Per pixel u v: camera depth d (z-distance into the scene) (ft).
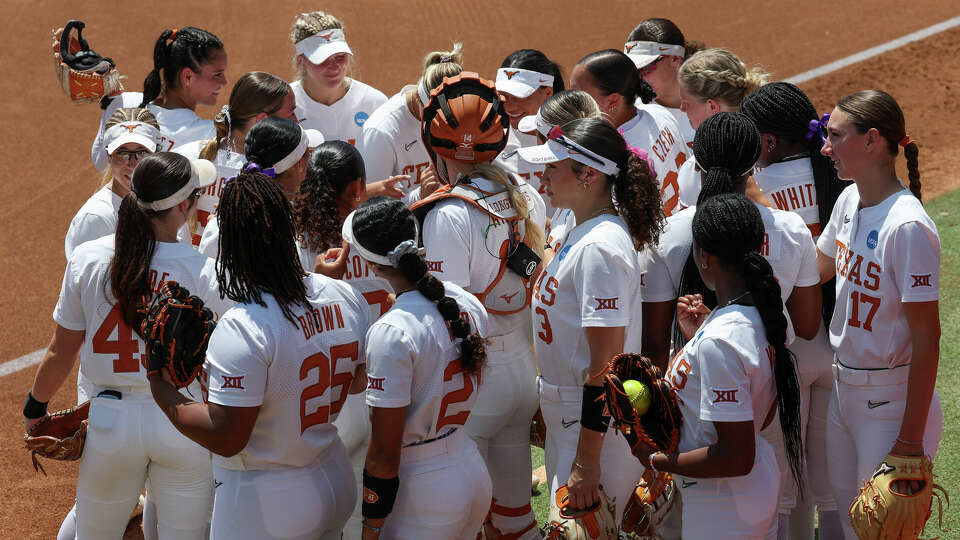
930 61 171.32
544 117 53.16
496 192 53.06
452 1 201.57
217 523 45.52
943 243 105.81
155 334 43.37
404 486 46.03
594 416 46.96
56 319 52.42
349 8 196.95
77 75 74.84
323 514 45.88
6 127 152.87
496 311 54.75
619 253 46.98
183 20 190.29
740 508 44.70
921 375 46.98
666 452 45.39
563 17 194.49
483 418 55.72
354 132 84.17
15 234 124.26
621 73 63.36
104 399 51.90
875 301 49.08
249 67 171.83
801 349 56.18
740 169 50.78
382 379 43.37
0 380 93.56
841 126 48.91
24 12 192.65
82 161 143.74
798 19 192.24
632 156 48.65
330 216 53.36
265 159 56.85
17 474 78.59
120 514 53.98
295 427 44.16
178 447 51.65
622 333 47.26
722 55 64.34
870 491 47.60
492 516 60.23
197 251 52.31
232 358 41.96
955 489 65.62
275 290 43.24
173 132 75.36
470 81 52.95
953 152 136.77
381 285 56.65
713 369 42.96
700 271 45.83
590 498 48.32
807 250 52.16
